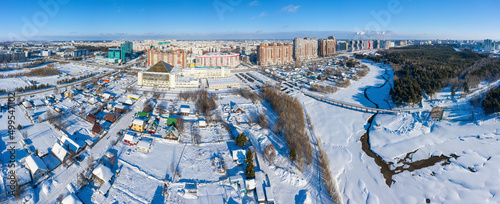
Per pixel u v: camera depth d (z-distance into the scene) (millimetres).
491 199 74062
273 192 76875
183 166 87375
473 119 120562
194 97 164250
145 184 77875
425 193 79812
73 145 92500
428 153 101188
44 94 169000
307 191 77812
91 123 119312
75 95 167625
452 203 75312
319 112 151125
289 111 136000
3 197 69938
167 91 187750
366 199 78000
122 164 86625
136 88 195000
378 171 92000
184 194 73750
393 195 79938
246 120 127812
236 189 77188
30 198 70375
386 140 113188
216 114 134875
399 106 152500
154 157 92125
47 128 111625
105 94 162375
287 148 100562
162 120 125312
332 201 75125
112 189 74938
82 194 72750
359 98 177875
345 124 133000
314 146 106812
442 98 155000
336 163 95750
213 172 84625
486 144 99125
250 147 96375
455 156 97250
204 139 107312
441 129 116125
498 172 82375
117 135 107625
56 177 79438
